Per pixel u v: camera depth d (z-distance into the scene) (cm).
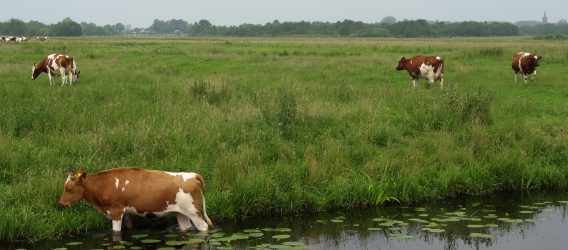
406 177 1069
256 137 1211
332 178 1061
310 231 870
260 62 2966
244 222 909
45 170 984
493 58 3083
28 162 1028
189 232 847
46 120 1261
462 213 959
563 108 1684
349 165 1113
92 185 836
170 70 2506
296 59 3116
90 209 877
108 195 832
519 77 2348
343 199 997
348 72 2531
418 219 926
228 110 1455
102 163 1029
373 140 1266
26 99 1594
